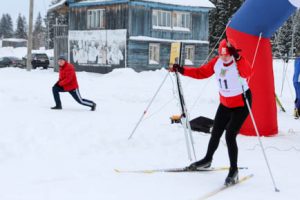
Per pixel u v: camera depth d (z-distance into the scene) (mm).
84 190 5055
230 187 5371
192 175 5820
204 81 20672
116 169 5953
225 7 44844
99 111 11422
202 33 31875
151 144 7609
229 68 5422
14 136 7469
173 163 6434
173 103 13672
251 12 8664
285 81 22547
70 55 32344
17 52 74250
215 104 13711
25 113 10305
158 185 5344
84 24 31234
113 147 7262
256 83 8906
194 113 11547
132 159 6559
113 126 8984
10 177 5453
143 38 28953
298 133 9430
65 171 5781
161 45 29953
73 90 11352
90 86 18375
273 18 8633
